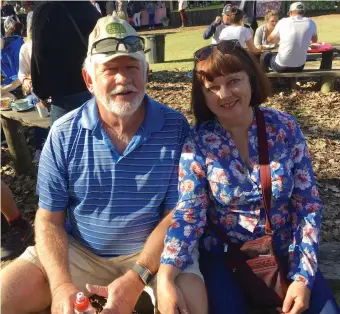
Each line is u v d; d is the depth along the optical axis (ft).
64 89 11.70
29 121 12.96
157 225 7.38
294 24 21.43
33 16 11.07
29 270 7.13
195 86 7.05
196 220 7.04
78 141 7.14
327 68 23.35
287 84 23.84
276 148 6.86
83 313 6.18
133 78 6.79
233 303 6.87
